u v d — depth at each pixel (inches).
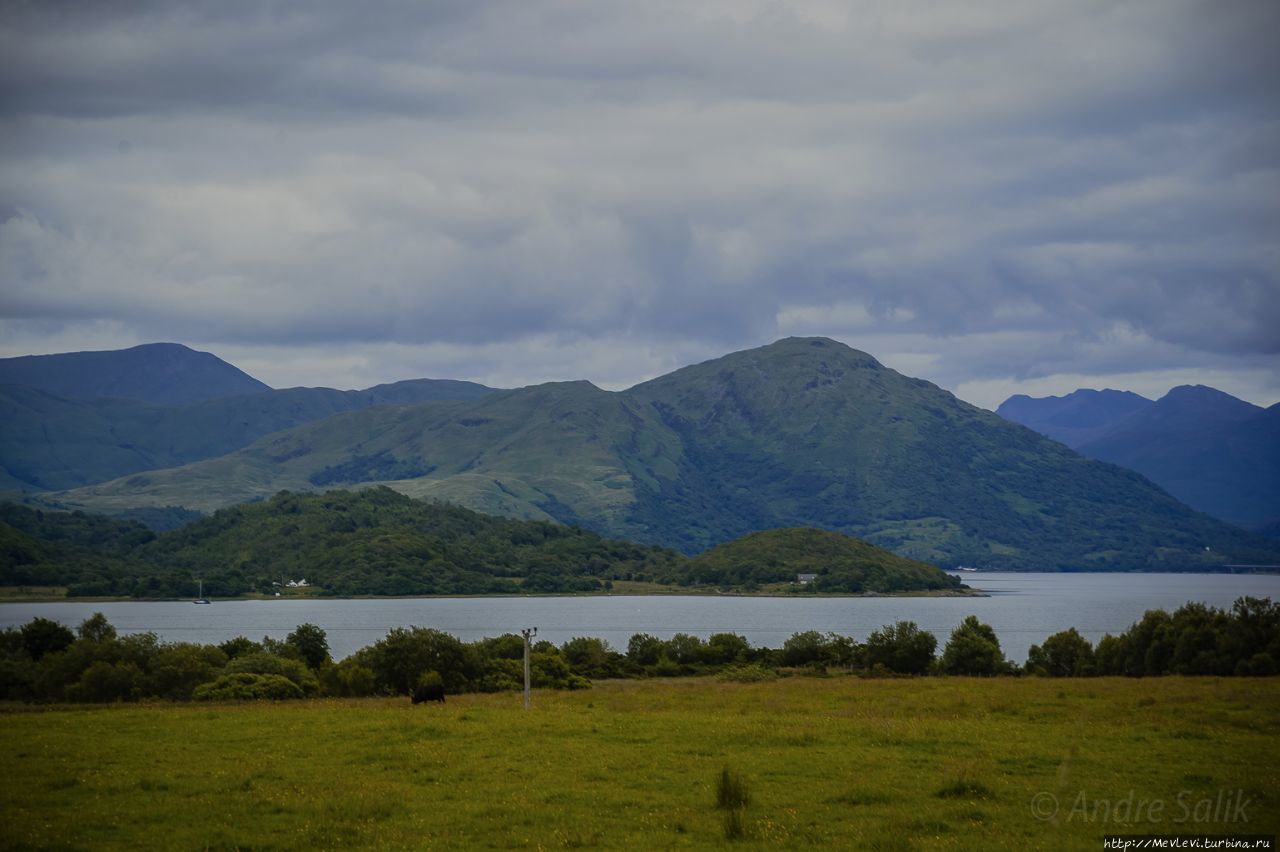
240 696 3959.2
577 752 1894.7
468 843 1275.8
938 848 1230.9
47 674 4424.2
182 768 1745.8
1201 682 3282.5
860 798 1489.9
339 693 4200.3
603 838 1288.1
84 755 1884.8
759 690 3410.4
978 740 1995.6
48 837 1299.2
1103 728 2151.8
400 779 1651.1
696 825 1343.5
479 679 4431.6
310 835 1305.4
